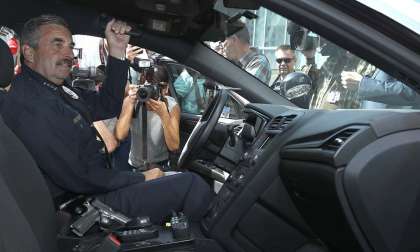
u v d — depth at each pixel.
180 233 1.95
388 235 1.44
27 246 1.14
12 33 2.16
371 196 1.41
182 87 3.52
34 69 2.08
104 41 2.71
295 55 2.80
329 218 1.69
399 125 1.43
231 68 2.36
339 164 1.44
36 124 1.92
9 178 1.27
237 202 1.98
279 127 1.97
